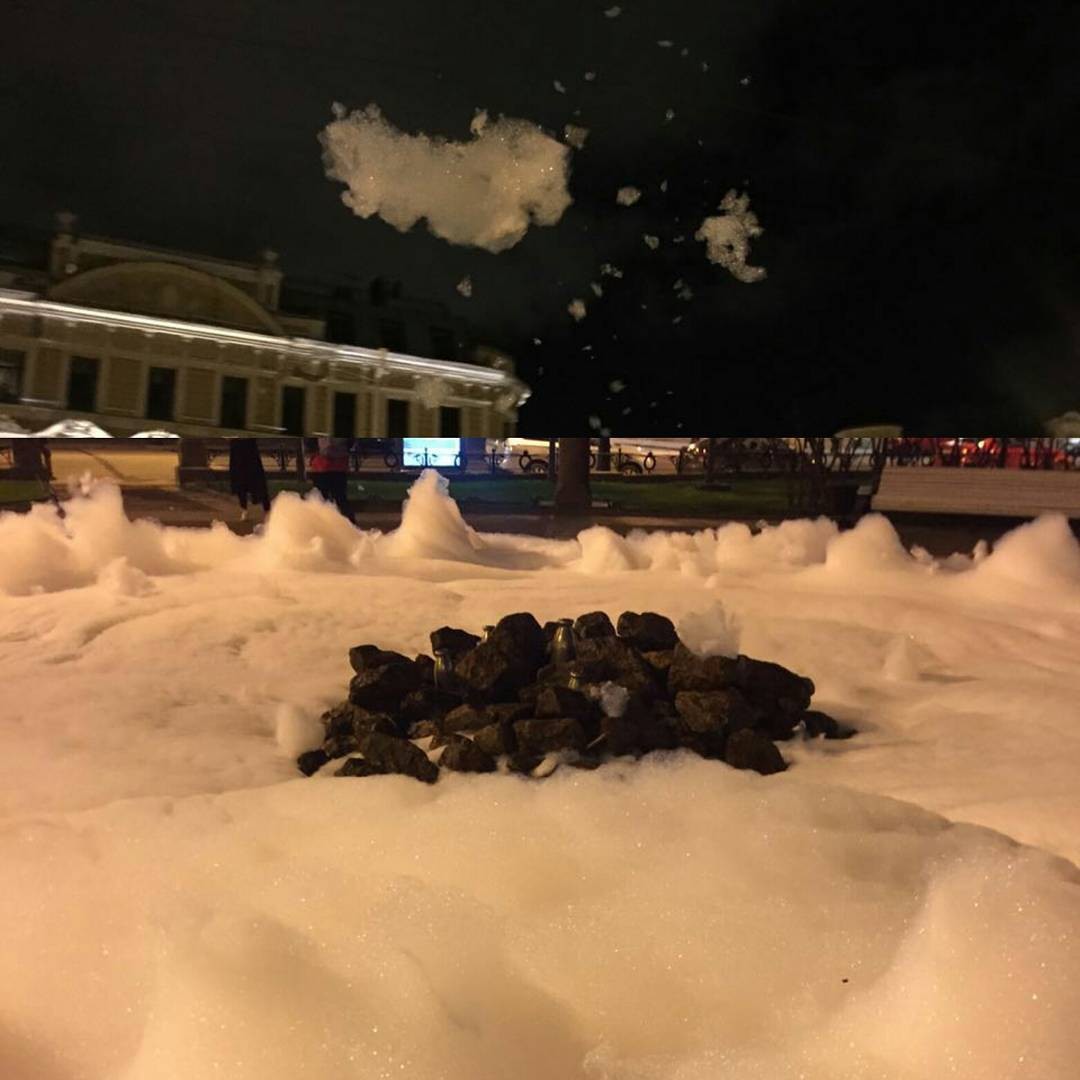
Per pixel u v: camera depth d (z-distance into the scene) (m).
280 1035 2.07
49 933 2.60
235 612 6.68
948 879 2.41
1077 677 5.78
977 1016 2.03
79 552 8.00
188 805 3.49
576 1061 2.16
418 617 6.73
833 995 2.28
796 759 4.26
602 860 2.90
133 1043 2.25
